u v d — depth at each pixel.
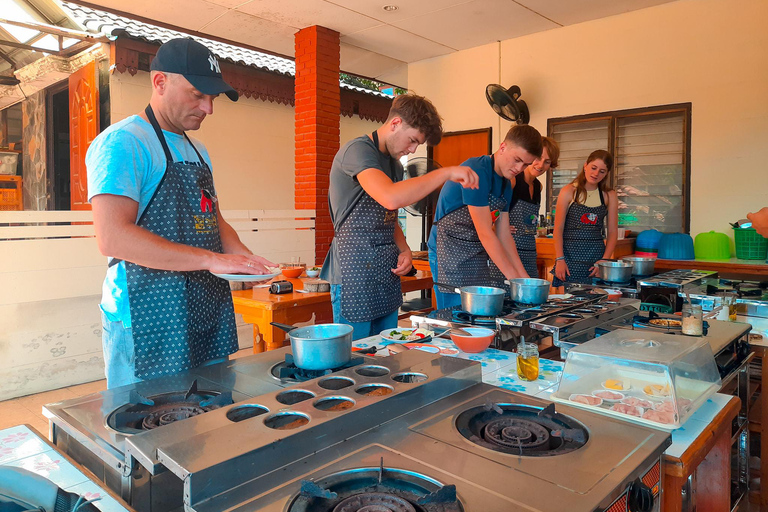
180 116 1.52
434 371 1.30
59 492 0.79
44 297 4.02
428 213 5.77
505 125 6.73
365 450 0.98
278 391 1.17
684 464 1.07
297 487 0.85
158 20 6.07
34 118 7.18
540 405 1.22
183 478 0.81
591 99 6.00
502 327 1.96
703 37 5.26
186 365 1.51
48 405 1.19
